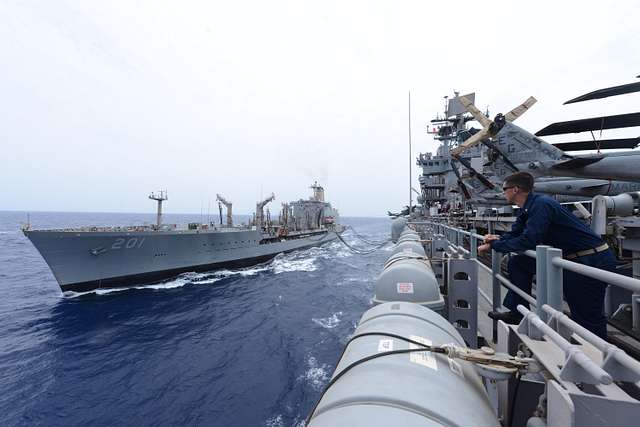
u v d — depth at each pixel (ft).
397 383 4.41
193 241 92.79
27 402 36.50
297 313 67.41
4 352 49.03
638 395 5.92
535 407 6.23
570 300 8.73
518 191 9.55
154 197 89.81
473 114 43.73
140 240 80.12
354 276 106.32
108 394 37.81
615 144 47.80
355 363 5.06
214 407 34.94
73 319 63.00
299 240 159.84
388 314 7.14
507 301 10.86
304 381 39.78
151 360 46.29
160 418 33.37
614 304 15.06
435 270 19.65
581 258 8.40
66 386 39.65
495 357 5.21
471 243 14.49
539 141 41.32
